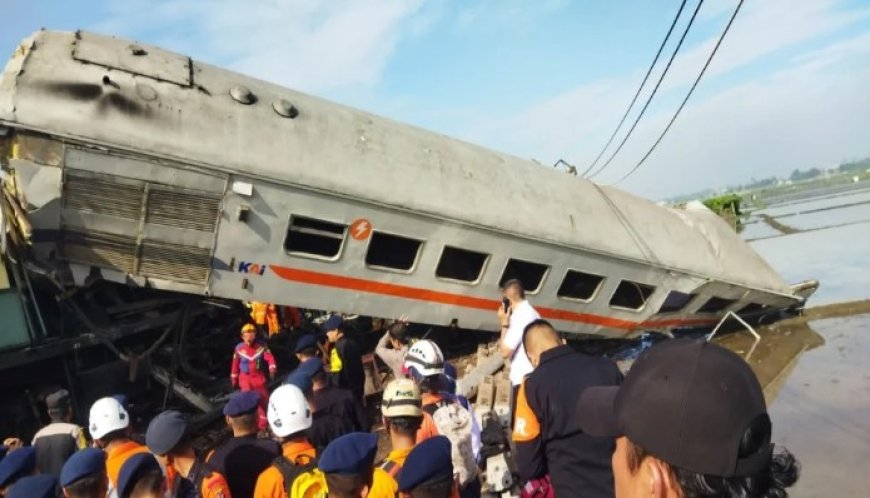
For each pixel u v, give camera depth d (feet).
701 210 42.52
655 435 3.66
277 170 23.97
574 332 33.06
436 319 29.04
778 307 39.29
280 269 24.91
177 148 22.21
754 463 3.49
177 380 24.93
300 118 26.50
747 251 39.60
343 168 25.76
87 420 23.39
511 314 17.97
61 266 21.42
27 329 21.24
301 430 10.64
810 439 19.94
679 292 35.01
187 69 25.11
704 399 3.55
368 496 8.84
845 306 39.37
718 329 38.78
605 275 32.17
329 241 26.35
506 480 16.05
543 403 8.84
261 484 9.62
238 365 22.80
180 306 27.12
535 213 30.58
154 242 22.58
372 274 26.89
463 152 31.63
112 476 11.37
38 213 20.63
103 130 21.08
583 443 8.45
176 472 11.22
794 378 26.91
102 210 21.62
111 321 25.25
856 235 73.31
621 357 34.42
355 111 29.94
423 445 8.02
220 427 25.12
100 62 22.61
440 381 12.57
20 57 21.77
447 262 28.78
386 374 30.22
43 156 20.51
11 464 10.51
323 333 30.14
